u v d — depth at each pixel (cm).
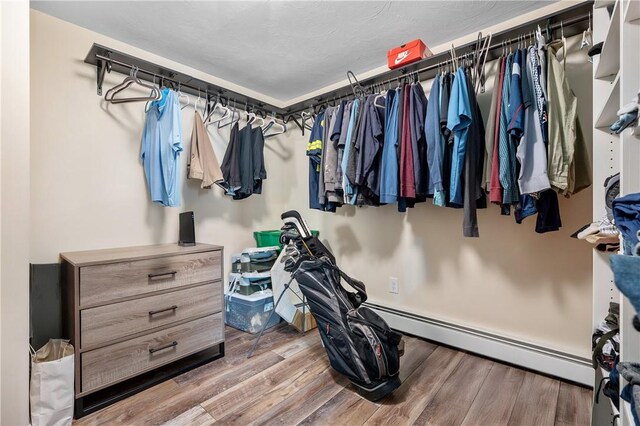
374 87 217
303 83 265
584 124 156
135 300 152
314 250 184
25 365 118
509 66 144
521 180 134
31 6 160
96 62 180
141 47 204
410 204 193
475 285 194
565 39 158
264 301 231
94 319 139
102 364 140
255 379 163
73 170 174
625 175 79
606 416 113
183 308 171
